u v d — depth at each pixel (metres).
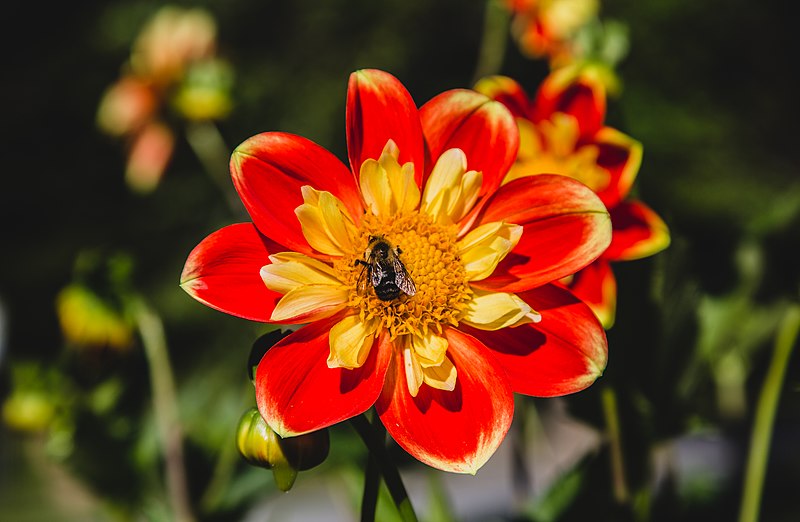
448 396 0.39
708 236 0.50
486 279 0.40
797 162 2.39
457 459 0.38
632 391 0.45
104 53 2.61
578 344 0.39
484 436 0.38
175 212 2.31
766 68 2.43
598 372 0.39
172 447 0.52
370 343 0.40
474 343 0.40
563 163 0.45
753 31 2.40
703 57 2.37
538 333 0.39
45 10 2.67
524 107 0.46
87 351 0.53
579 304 0.39
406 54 2.44
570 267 0.39
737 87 2.41
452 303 0.40
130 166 0.75
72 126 2.61
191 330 1.90
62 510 0.83
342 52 2.45
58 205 2.53
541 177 0.40
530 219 0.40
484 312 0.39
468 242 0.40
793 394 0.47
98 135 2.52
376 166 0.40
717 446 0.56
